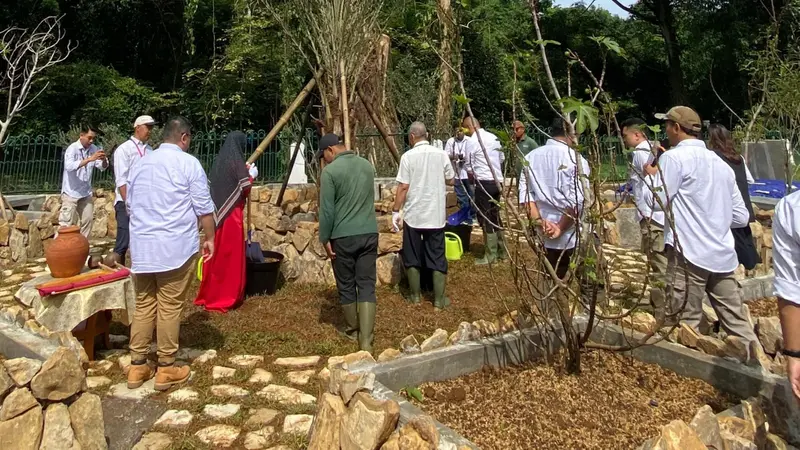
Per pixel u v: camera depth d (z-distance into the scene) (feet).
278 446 9.96
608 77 91.30
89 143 24.12
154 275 12.06
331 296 18.81
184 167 12.12
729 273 11.43
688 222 11.28
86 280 13.00
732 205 12.14
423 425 6.70
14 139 41.32
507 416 8.33
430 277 19.56
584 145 8.37
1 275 22.45
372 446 6.91
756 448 6.89
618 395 9.06
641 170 13.24
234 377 12.89
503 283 20.26
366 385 7.78
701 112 83.46
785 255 6.43
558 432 7.90
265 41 53.36
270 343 14.85
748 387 8.71
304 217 22.77
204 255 13.12
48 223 26.81
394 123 35.45
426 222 17.28
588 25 64.54
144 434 10.36
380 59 30.63
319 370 13.33
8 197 33.09
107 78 57.98
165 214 11.68
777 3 47.44
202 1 66.33
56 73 55.31
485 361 9.96
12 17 57.52
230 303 17.39
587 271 9.02
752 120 29.99
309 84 22.16
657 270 14.23
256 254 19.01
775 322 10.01
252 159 21.75
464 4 9.57
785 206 6.45
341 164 14.21
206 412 11.18
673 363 9.85
